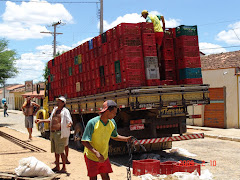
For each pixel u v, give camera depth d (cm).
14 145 1157
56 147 692
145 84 832
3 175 598
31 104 1294
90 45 1018
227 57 1919
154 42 845
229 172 749
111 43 885
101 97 934
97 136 438
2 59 2453
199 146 1167
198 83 916
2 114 4241
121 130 895
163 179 652
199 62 923
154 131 877
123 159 931
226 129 1658
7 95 6556
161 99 832
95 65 986
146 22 842
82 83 1088
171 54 934
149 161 727
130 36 822
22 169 596
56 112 705
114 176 670
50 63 1422
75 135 1095
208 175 695
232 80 1692
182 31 912
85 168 742
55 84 1360
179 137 870
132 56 819
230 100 1702
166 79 918
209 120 1797
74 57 1148
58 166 702
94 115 1070
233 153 1013
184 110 887
